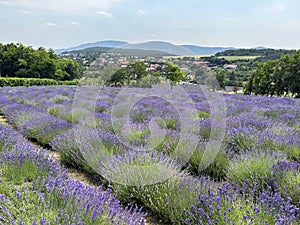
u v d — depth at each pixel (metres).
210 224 2.66
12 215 2.42
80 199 2.74
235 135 6.25
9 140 5.19
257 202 3.14
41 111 9.90
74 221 2.32
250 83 36.09
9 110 10.81
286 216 2.73
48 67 50.97
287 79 34.81
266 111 10.12
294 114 9.75
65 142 5.70
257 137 5.87
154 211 3.55
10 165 3.69
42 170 3.70
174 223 3.22
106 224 2.46
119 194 3.87
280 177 3.84
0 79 32.50
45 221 2.24
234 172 4.36
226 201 3.00
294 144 5.69
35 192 2.96
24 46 51.41
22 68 50.06
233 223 2.61
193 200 3.18
